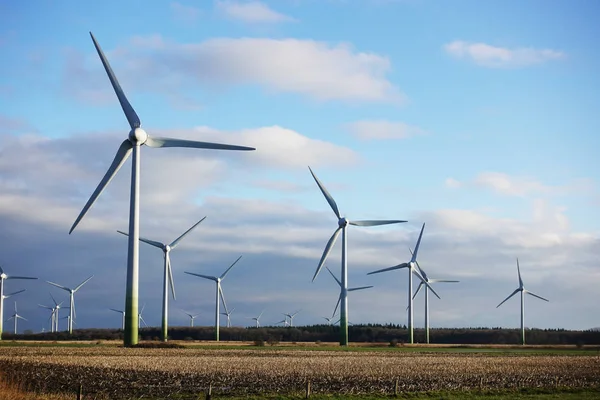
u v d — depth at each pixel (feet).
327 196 372.79
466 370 201.26
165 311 367.66
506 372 196.95
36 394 128.36
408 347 402.31
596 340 580.30
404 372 190.60
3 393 121.08
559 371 204.03
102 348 266.57
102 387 145.38
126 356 223.92
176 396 133.39
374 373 185.37
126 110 255.70
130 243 249.34
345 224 369.71
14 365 182.29
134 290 252.01
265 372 180.65
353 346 396.78
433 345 445.78
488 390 152.25
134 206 249.34
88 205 251.19
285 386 152.25
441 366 215.72
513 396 142.61
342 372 185.88
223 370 183.21
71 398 124.26
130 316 254.47
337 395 137.80
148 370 178.40
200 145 252.21
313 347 361.30
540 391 152.35
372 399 133.18
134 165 250.78
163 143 253.44
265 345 390.83
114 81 259.39
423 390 150.92
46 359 203.41
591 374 195.31
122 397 131.54
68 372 170.19
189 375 169.17
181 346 291.58
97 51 261.85
